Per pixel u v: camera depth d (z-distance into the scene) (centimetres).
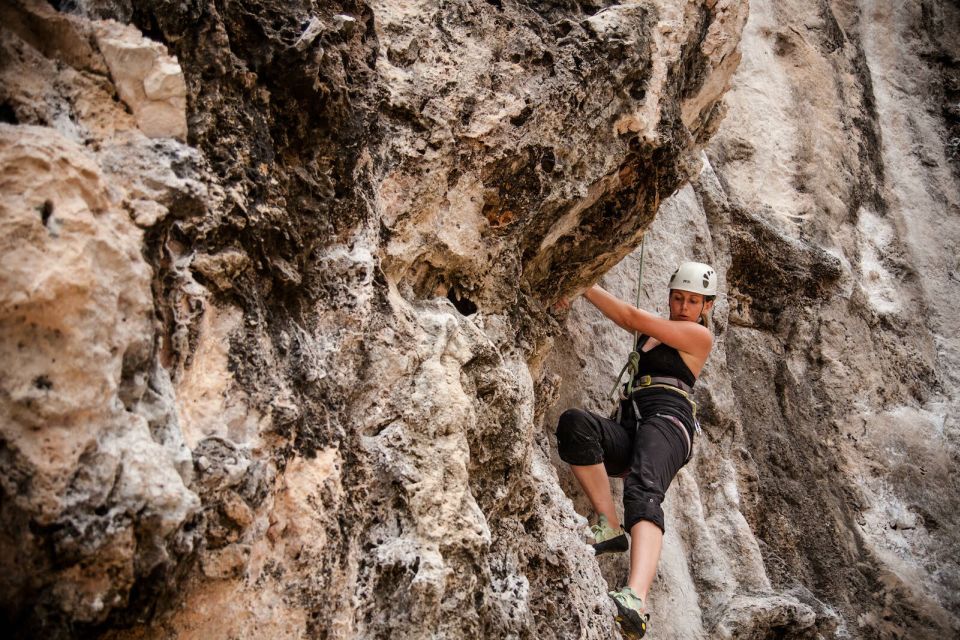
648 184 355
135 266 176
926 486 598
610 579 408
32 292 156
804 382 591
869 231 688
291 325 231
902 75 773
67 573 161
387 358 251
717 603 454
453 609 240
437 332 269
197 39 214
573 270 365
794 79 680
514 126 299
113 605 166
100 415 165
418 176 280
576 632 289
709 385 520
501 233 309
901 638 532
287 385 221
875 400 609
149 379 186
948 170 746
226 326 212
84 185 168
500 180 302
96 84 189
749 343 578
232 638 199
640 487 342
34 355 158
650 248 510
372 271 254
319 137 249
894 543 567
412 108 280
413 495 241
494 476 286
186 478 185
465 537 245
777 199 633
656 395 369
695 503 480
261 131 229
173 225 197
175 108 199
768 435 555
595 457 359
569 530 324
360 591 229
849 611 523
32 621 159
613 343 457
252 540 203
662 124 340
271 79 233
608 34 319
